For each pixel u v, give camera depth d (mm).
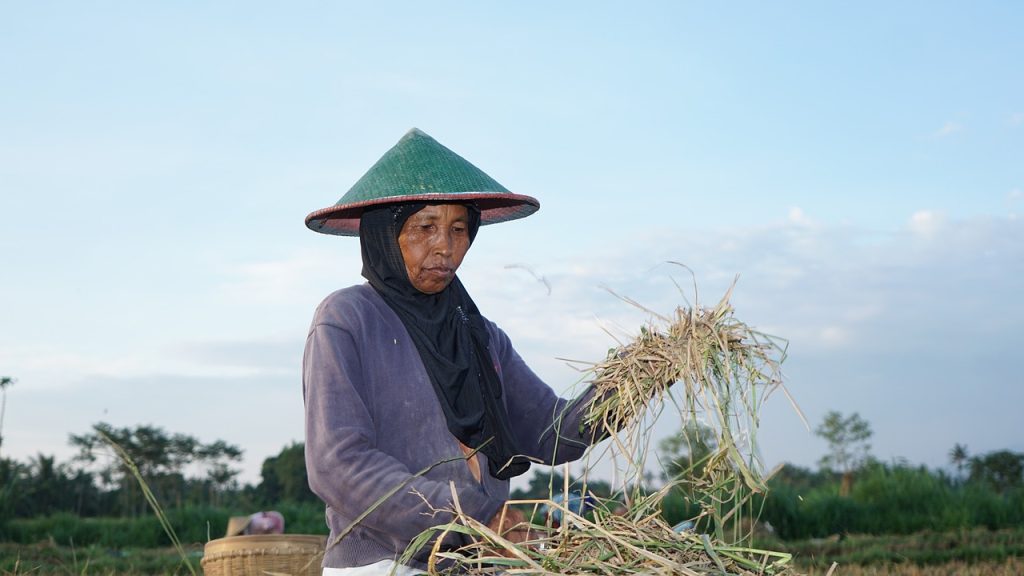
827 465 22047
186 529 15508
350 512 2637
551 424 3092
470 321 3098
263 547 4305
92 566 9531
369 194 2949
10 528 15438
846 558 10281
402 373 2879
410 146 3061
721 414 2480
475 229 3186
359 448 2658
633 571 2195
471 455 2801
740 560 2258
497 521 2521
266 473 32375
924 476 16109
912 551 10953
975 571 9000
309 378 2820
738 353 2625
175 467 39531
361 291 3002
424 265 2938
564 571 2209
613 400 2775
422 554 2637
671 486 2441
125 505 25625
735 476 2447
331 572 2738
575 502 2645
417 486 2576
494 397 3023
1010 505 15461
